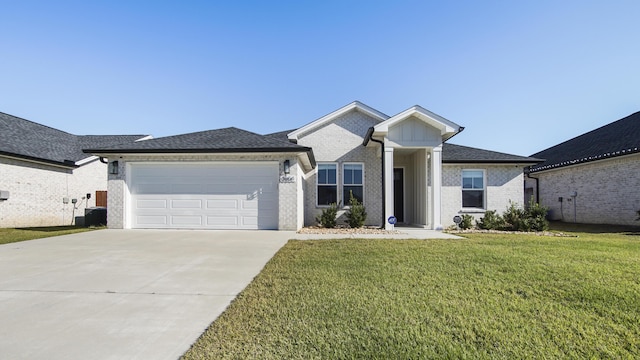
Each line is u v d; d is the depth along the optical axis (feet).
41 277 16.07
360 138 46.14
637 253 22.15
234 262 19.63
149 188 37.81
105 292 13.70
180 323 10.43
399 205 50.57
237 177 37.55
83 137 68.13
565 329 9.86
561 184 58.75
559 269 17.26
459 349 8.61
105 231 35.09
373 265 18.43
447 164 46.50
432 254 21.72
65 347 8.79
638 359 8.15
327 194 45.80
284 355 8.29
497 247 24.79
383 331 9.68
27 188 47.06
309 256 21.15
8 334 9.61
